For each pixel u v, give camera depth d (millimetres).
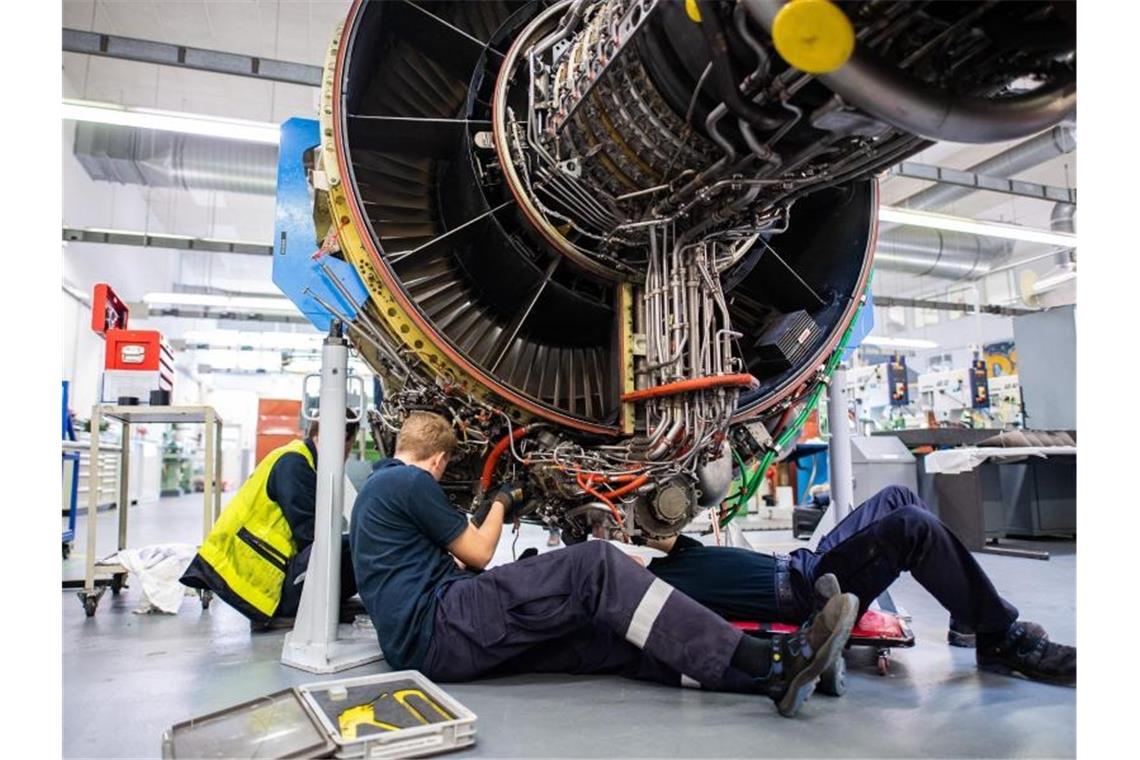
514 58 2523
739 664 1755
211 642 2607
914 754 1451
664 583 1841
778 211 2221
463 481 2588
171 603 3143
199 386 19781
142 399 3904
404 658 1957
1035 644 1941
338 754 1454
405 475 2047
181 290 16047
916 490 5535
